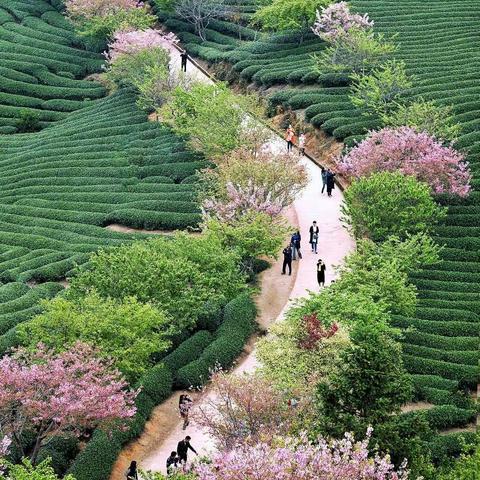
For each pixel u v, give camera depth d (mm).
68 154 83375
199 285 50250
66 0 116562
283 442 31297
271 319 54312
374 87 74438
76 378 40438
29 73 106250
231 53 95312
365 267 50188
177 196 70312
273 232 57719
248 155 63594
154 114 90250
